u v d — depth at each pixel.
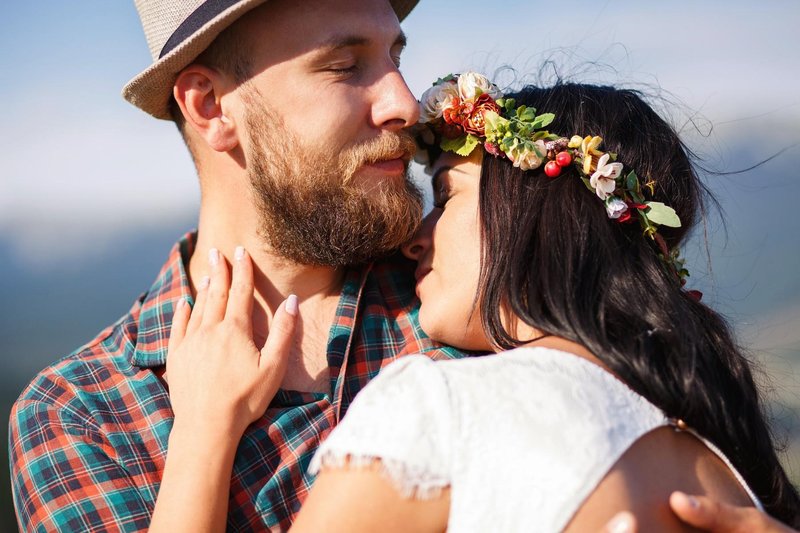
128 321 2.05
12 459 1.97
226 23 1.93
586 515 1.26
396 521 1.31
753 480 1.59
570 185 1.72
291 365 1.99
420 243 1.99
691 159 1.98
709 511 1.30
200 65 2.05
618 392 1.42
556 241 1.65
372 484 1.32
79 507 1.78
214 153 2.09
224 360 1.80
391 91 1.96
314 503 1.37
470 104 1.86
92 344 2.06
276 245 1.99
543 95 1.92
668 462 1.39
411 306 2.10
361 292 2.06
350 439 1.35
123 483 1.80
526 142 1.74
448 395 1.34
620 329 1.54
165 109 2.21
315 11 1.95
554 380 1.38
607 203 1.67
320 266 2.04
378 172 1.98
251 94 2.00
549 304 1.59
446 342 1.92
